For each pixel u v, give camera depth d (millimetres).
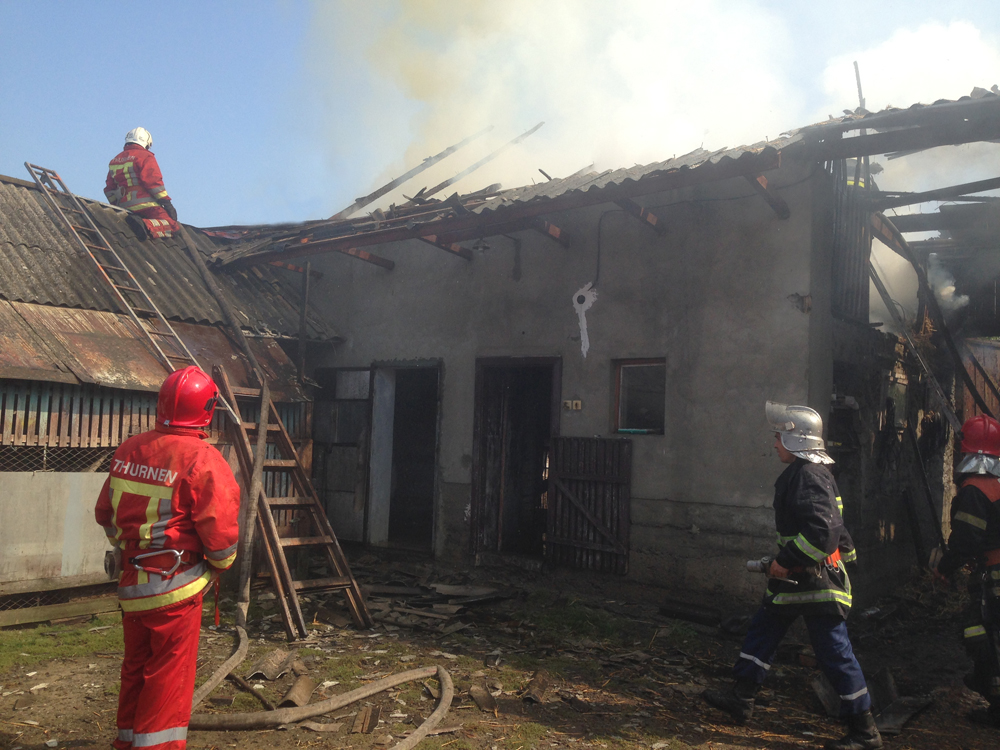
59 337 6477
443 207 8031
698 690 4734
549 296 7918
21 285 6848
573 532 7496
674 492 6887
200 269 8984
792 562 3898
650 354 7168
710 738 3988
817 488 3943
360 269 9539
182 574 3053
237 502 3180
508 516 8539
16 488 5789
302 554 8172
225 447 7180
